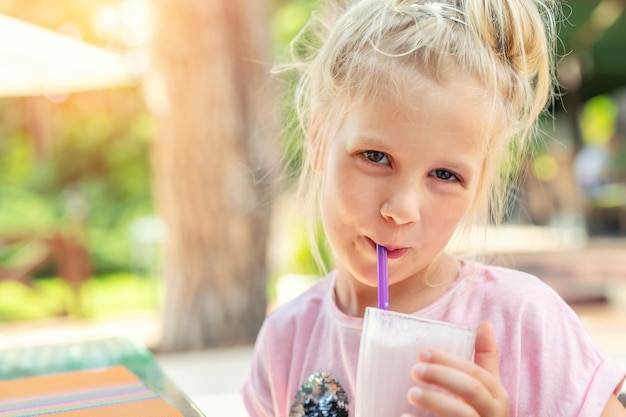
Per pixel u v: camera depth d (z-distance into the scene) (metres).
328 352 1.10
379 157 0.89
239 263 4.52
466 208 0.91
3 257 7.57
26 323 5.86
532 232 7.98
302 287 5.97
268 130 4.40
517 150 1.09
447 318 1.02
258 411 1.19
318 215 1.19
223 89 4.43
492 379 0.72
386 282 0.87
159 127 4.60
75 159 10.58
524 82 1.00
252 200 4.47
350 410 1.05
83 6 6.30
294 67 1.23
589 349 0.97
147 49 4.68
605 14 6.18
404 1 0.97
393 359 0.74
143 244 8.71
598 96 8.91
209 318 4.52
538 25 1.00
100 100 9.56
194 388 3.50
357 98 0.90
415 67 0.88
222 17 4.41
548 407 0.92
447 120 0.87
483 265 1.09
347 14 1.01
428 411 0.73
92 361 1.30
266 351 1.19
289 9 7.41
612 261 6.00
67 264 6.05
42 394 1.10
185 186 4.51
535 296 1.01
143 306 6.85
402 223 0.87
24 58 4.73
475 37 0.92
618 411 0.92
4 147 10.54
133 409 0.99
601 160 8.55
